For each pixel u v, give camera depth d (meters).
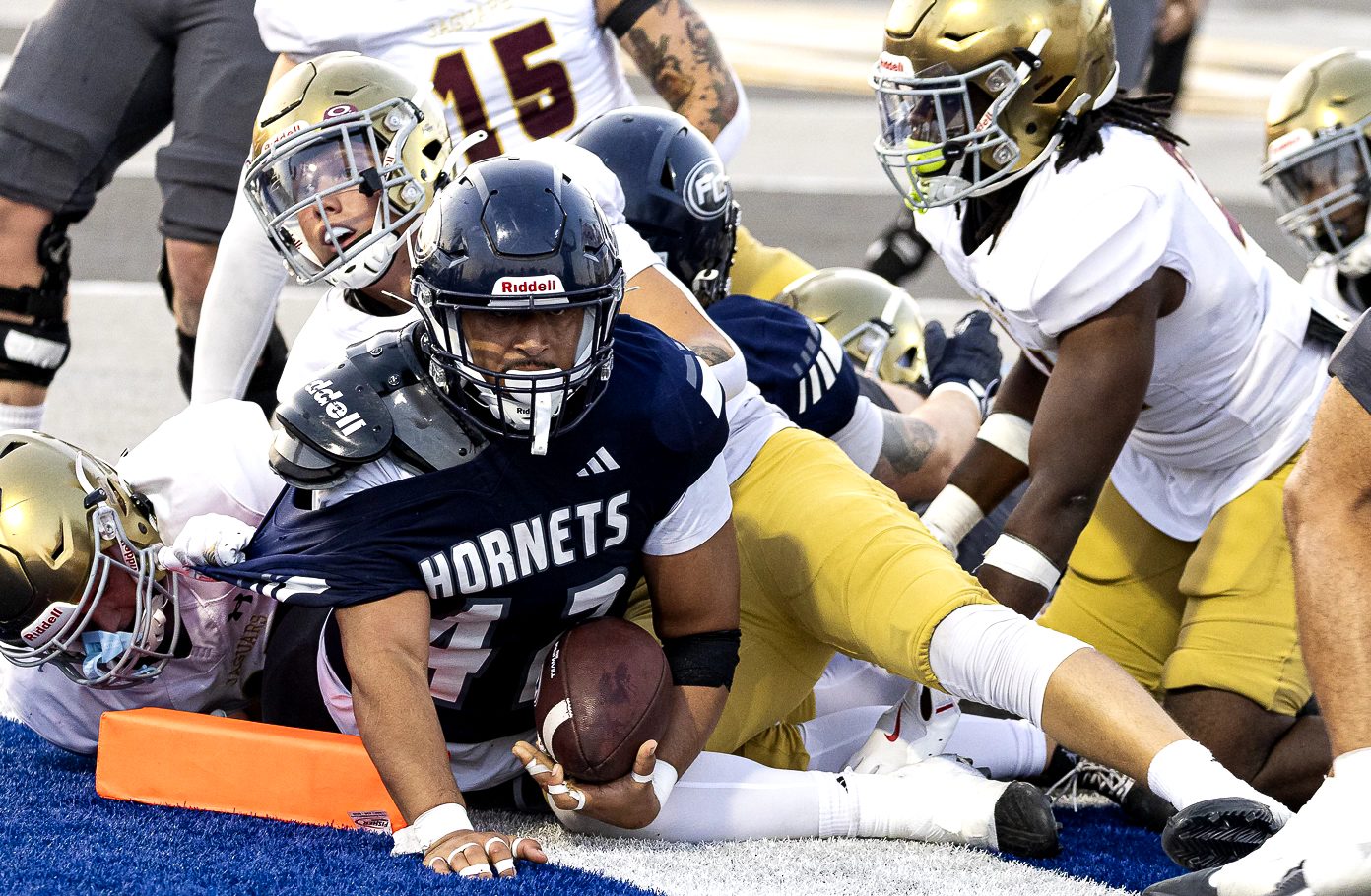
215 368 13.31
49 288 14.98
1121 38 16.50
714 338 10.09
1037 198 10.22
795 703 10.28
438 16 13.25
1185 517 11.24
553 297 7.97
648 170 11.37
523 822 9.65
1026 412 11.59
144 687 10.02
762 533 9.88
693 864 8.86
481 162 8.48
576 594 8.88
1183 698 10.70
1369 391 7.57
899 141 10.47
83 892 8.06
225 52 14.75
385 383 8.52
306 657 9.72
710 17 64.50
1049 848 9.12
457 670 9.18
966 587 9.12
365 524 8.48
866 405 12.14
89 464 9.40
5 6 60.38
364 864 8.46
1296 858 7.34
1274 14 75.19
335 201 10.02
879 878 8.75
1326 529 7.79
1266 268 10.99
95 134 14.95
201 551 8.77
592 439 8.53
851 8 71.00
